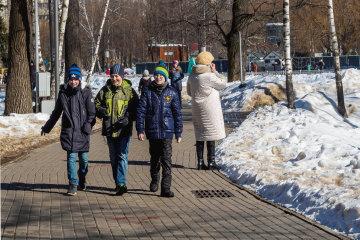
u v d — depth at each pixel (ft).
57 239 23.80
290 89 71.36
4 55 168.86
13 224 26.27
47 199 32.19
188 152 52.06
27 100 84.94
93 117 33.55
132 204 31.17
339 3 261.85
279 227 26.13
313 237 24.32
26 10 84.84
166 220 27.43
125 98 33.81
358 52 292.81
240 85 112.57
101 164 45.96
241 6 136.15
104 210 29.55
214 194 34.32
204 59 42.27
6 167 44.75
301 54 290.97
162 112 33.14
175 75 59.26
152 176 34.86
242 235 24.66
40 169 43.60
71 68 33.27
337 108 77.46
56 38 83.30
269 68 270.87
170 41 307.17
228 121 80.07
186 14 151.02
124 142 33.73
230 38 137.90
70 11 105.09
